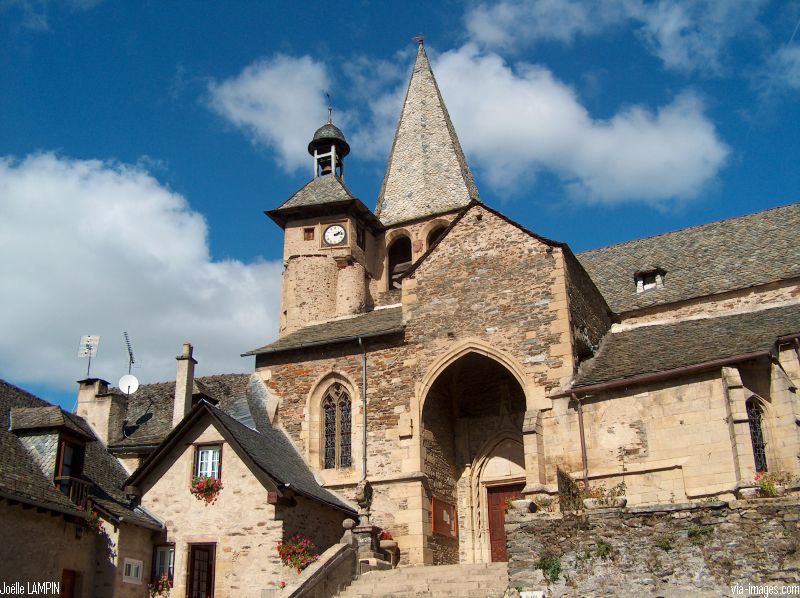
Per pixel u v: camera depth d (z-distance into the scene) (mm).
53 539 18312
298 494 21000
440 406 25047
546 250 23203
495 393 25547
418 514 22594
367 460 23859
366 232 34062
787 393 18906
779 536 13867
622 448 19984
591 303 24922
